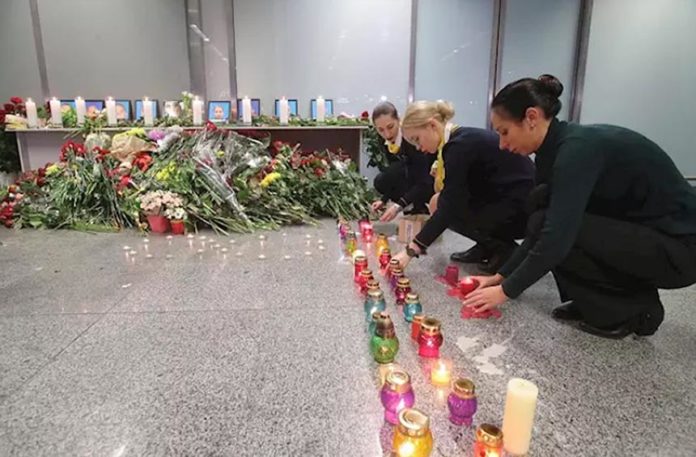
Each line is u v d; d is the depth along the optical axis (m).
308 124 3.83
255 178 2.83
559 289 1.47
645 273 1.28
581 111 4.95
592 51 4.82
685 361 1.19
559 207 1.17
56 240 2.39
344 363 1.15
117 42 4.63
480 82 4.93
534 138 1.27
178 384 1.05
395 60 4.84
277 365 1.13
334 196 2.97
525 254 1.37
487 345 1.27
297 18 4.70
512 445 0.83
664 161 1.25
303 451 0.83
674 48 4.83
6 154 3.78
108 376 1.08
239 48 4.74
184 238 2.44
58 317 1.42
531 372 1.13
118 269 1.90
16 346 1.23
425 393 1.02
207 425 0.91
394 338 1.14
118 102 4.54
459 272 1.97
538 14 4.78
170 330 1.33
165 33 4.66
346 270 1.89
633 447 0.86
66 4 4.52
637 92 4.93
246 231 2.59
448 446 0.85
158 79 4.74
